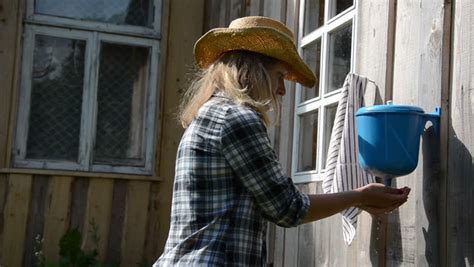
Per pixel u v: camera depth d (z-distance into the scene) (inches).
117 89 206.8
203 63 84.7
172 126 205.3
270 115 157.8
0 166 191.0
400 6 105.6
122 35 207.2
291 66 80.6
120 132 205.9
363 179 105.4
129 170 203.6
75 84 203.6
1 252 188.2
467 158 87.4
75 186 195.9
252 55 79.5
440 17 94.7
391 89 106.0
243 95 77.0
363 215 111.3
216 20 201.6
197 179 75.4
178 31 209.0
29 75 199.2
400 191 86.0
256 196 74.5
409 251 98.0
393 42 107.1
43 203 192.9
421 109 92.0
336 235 121.0
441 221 91.7
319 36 137.4
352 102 108.0
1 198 189.6
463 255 87.0
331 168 108.7
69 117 202.4
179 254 74.2
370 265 108.0
